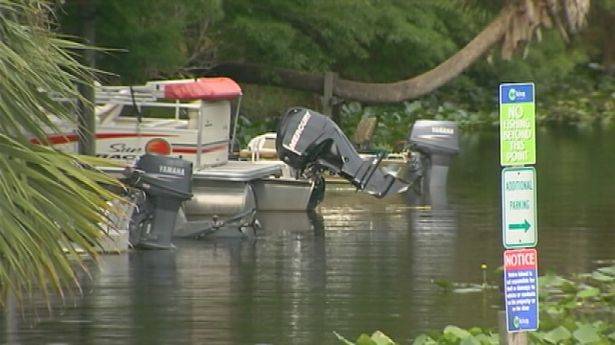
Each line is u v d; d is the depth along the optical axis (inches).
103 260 2127.2
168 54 3363.7
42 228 948.0
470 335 1386.6
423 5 5014.8
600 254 2208.4
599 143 4862.2
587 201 3004.4
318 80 4389.8
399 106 5777.6
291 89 4662.9
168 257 2175.2
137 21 3324.3
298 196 2797.7
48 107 993.5
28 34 982.4
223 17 3956.7
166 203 2242.9
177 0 3351.4
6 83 948.6
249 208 2591.0
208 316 1676.9
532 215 1034.7
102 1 3181.6
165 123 2672.2
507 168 1031.6
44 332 1569.9
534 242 1035.3
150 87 2647.6
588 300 1747.0
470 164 4033.0
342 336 1557.6
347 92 4330.7
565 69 6604.3
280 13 4320.9
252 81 4448.8
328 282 1939.0
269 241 2385.6
